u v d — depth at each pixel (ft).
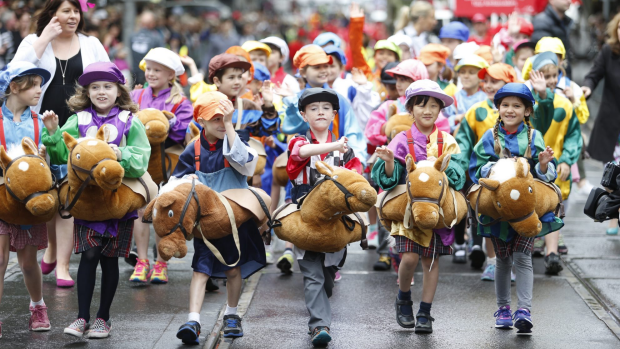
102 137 54.39
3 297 67.72
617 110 93.40
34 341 55.93
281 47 101.09
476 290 72.79
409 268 58.54
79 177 52.90
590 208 58.08
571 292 71.36
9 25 142.51
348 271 81.05
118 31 194.80
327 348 55.93
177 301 67.41
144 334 57.77
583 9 286.25
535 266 81.61
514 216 55.77
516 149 60.23
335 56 87.10
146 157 57.06
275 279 76.89
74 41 71.15
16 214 53.72
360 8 100.32
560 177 73.92
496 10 144.46
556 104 74.23
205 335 57.52
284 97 74.08
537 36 114.32
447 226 56.85
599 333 59.62
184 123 75.15
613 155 94.22
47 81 64.39
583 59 278.46
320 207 53.16
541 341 57.62
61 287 70.74
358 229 56.75
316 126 58.03
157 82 76.23
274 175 76.89
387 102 77.97
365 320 63.41
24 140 53.26
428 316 59.67
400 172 58.13
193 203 52.80
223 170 56.59
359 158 62.85
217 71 70.44
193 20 245.45
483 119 71.56
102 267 57.52
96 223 55.67
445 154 55.16
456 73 108.47
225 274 57.11
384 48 99.04
